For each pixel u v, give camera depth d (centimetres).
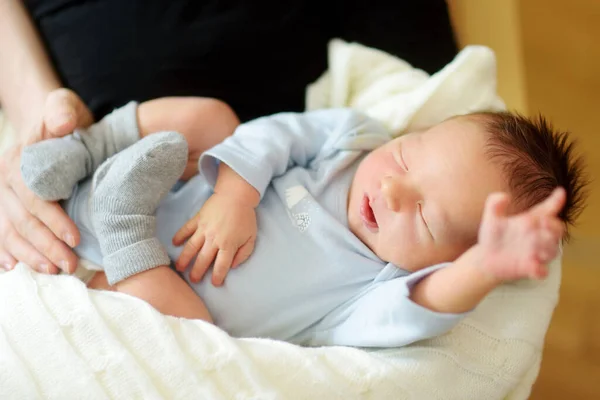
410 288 68
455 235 74
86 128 86
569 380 123
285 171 88
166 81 93
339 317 79
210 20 95
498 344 74
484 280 59
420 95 95
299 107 105
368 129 90
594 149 140
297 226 82
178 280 76
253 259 80
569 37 148
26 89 95
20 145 84
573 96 144
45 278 69
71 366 61
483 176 73
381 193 76
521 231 52
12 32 98
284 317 79
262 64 98
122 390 61
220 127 88
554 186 75
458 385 71
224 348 65
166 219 85
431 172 75
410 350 70
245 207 80
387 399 67
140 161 72
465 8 114
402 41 109
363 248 80
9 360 61
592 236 136
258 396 62
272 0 100
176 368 62
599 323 130
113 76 92
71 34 95
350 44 106
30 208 78
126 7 94
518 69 113
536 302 78
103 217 74
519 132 76
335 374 67
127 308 66
